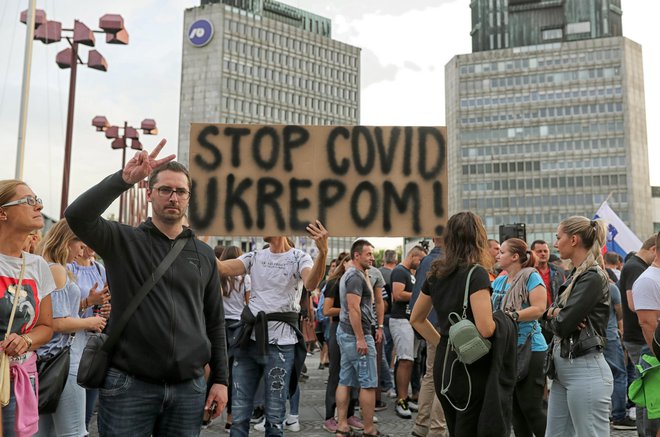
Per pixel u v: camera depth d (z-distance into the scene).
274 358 4.92
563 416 4.36
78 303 4.46
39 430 4.28
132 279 2.99
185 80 114.56
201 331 3.11
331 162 5.07
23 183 3.45
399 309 7.83
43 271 3.53
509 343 3.63
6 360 3.21
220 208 4.99
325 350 13.71
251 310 5.05
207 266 3.27
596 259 4.35
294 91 122.75
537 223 114.50
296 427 7.06
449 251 3.84
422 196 5.05
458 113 121.31
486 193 117.81
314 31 131.00
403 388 7.78
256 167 5.04
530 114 117.38
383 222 5.02
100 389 2.97
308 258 5.19
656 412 4.09
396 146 5.09
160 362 2.93
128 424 2.91
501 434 3.47
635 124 112.56
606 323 4.25
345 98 130.25
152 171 3.20
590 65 115.19
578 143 114.38
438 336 4.16
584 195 112.94
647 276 4.30
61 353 4.15
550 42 128.12
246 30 117.31
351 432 6.65
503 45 130.00
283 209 5.01
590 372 4.14
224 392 3.32
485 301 3.59
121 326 2.93
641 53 116.69
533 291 5.11
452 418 3.75
